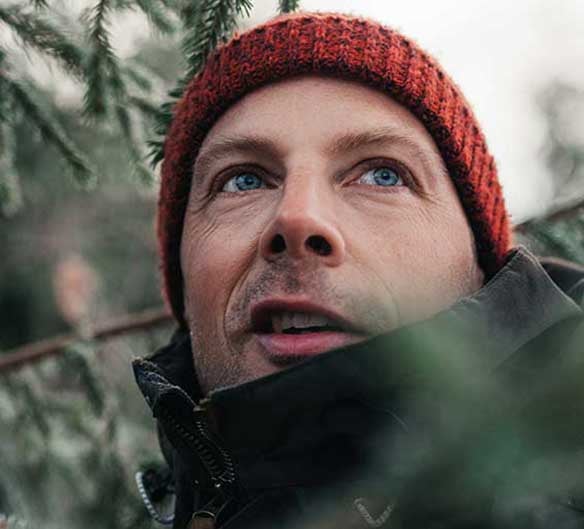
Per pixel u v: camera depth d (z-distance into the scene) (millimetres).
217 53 1365
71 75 1806
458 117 1342
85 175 1891
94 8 1697
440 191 1310
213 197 1336
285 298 1178
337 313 1174
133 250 4770
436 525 1055
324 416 1085
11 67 1817
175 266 1483
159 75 2223
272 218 1239
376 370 1071
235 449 1099
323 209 1208
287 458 1093
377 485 1055
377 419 1074
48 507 2320
